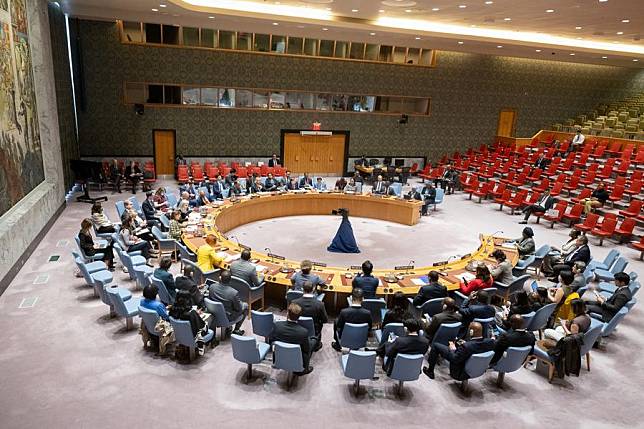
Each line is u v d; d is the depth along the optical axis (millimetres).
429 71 25344
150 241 12336
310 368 7277
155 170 22047
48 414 6113
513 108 27453
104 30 19953
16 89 10977
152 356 7562
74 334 8109
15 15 11070
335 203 18188
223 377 7105
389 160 24922
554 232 16328
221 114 22453
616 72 28438
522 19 16641
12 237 10133
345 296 9242
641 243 13750
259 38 22359
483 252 11453
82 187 19375
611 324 8359
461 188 22734
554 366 7387
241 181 18641
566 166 22000
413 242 15016
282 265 9969
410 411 6547
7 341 7789
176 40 21109
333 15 17953
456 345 7207
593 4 13180
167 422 6066
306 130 24156
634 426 6516
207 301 7664
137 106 20859
